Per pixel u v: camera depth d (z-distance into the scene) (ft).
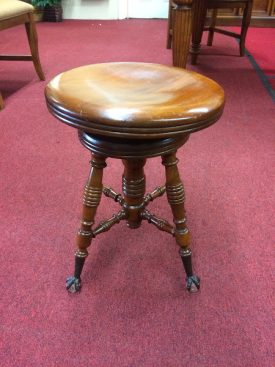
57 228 3.43
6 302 2.71
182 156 4.63
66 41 9.91
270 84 7.09
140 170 2.70
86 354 2.39
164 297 2.78
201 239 3.34
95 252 3.18
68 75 2.37
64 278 2.93
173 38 4.73
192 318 2.63
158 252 3.21
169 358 2.37
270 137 5.12
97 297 2.77
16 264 3.04
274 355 2.38
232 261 3.11
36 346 2.42
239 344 2.45
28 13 6.30
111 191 3.06
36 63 6.88
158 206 3.72
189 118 1.85
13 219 3.53
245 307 2.70
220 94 2.16
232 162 4.52
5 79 7.16
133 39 10.20
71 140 4.99
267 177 4.24
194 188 4.02
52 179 4.14
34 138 5.02
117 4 12.37
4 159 4.51
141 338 2.49
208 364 2.33
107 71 2.47
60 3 12.14
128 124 1.79
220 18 11.59
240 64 8.25
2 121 5.47
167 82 2.29
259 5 11.47
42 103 6.13
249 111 5.90
